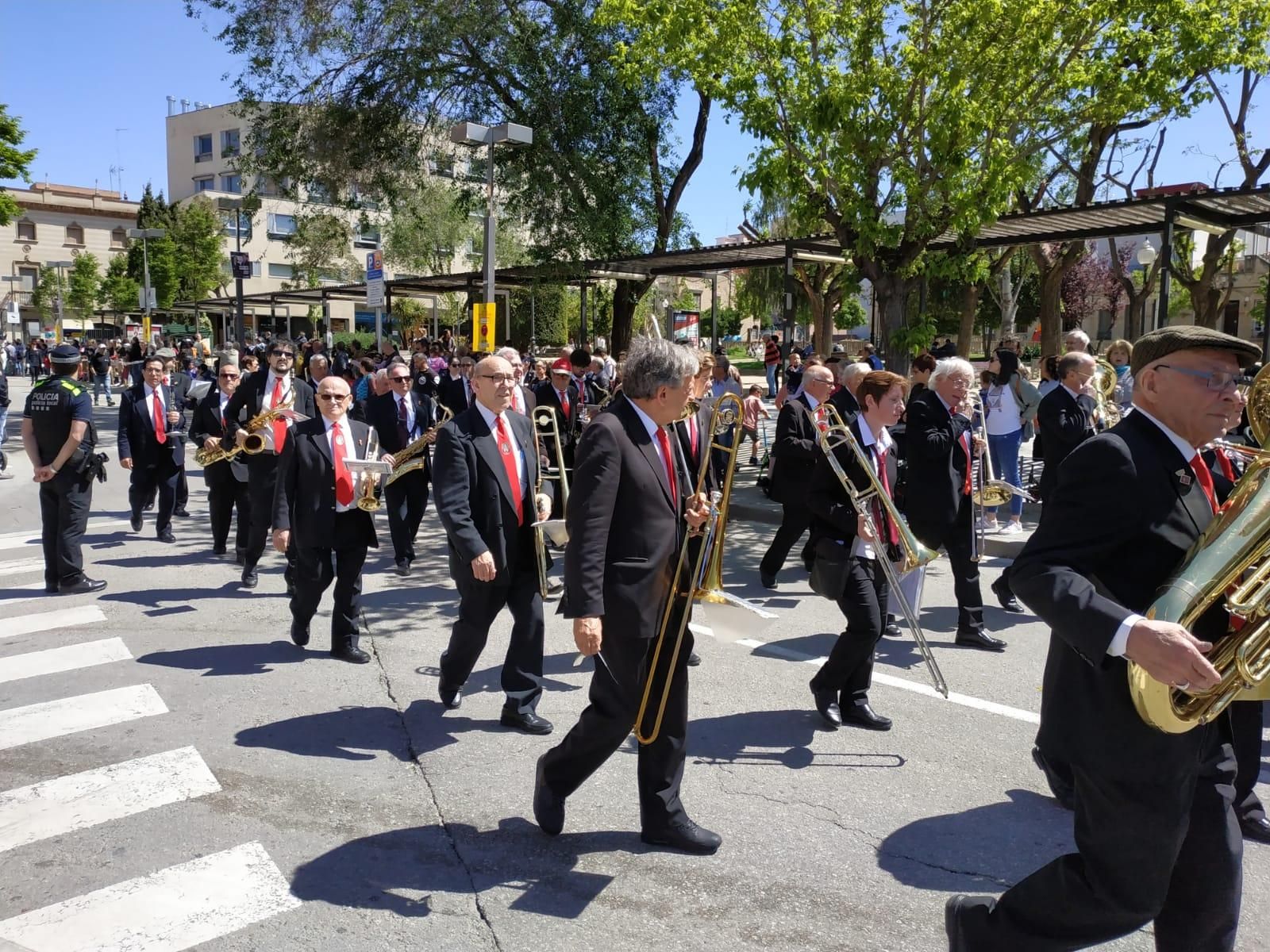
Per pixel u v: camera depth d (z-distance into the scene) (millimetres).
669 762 3598
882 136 10852
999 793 4164
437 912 3250
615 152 19391
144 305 36250
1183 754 2189
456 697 5094
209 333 56156
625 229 19172
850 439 4551
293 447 5754
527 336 41969
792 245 13062
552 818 3691
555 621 6895
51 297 61000
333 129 19703
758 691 5426
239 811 3979
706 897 3340
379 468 5668
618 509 3355
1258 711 3771
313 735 4770
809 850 3666
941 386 5844
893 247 11289
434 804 4035
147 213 58500
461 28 18188
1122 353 10039
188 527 10414
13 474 14695
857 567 4676
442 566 8672
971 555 6141
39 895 3350
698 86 11398
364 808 4000
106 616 6871
